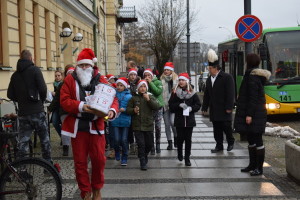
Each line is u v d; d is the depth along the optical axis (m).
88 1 27.77
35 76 6.96
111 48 40.56
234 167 7.89
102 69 36.22
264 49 14.45
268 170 7.58
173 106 7.95
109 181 6.98
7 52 11.80
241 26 10.96
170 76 9.65
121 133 8.32
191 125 7.95
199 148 9.91
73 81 5.19
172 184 6.75
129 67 9.05
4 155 5.38
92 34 29.97
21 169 5.11
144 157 7.78
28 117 6.98
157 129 9.27
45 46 16.36
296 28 15.23
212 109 9.23
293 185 6.60
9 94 7.09
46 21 17.06
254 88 6.97
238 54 18.92
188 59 28.22
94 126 5.21
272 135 11.54
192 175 7.32
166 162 8.40
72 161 8.48
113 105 5.30
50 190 5.14
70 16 21.72
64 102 5.10
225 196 6.07
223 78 9.09
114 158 8.85
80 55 5.22
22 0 13.44
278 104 14.84
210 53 9.13
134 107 7.80
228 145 9.48
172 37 37.62
